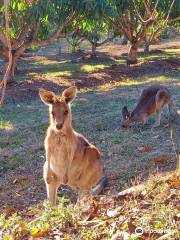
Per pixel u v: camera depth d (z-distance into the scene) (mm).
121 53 31641
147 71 21641
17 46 18953
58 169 6066
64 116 5906
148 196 4531
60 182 6141
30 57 31500
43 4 16594
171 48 33906
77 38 32250
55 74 21797
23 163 9273
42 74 22078
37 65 27344
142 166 8258
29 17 16969
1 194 7785
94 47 29031
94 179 6387
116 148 9562
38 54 33156
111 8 18000
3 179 8547
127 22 23688
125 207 4254
